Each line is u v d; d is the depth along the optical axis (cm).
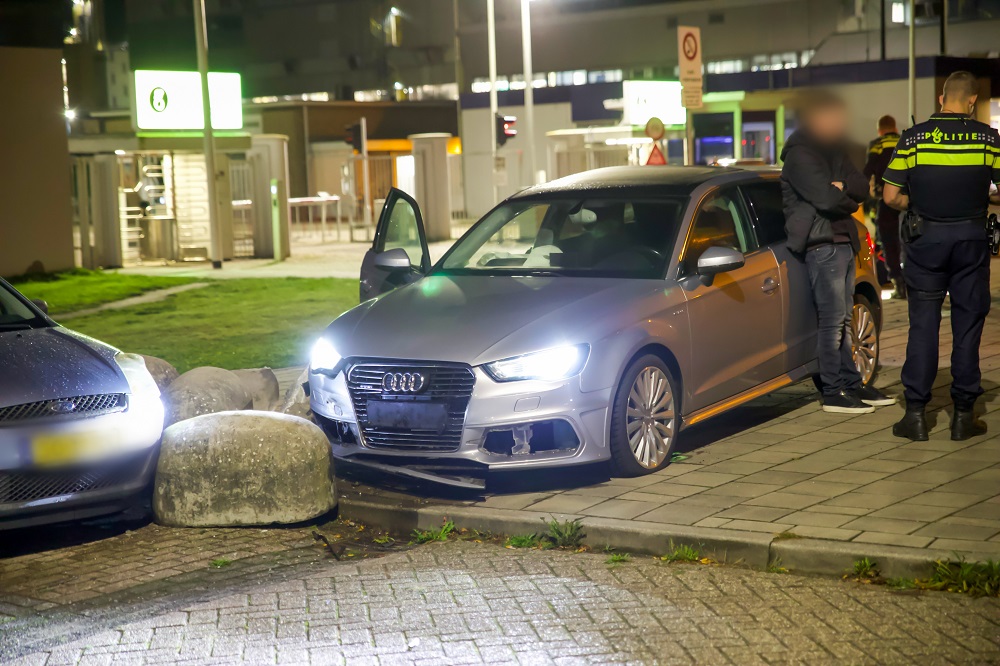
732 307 744
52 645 474
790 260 800
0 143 2262
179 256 2644
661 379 687
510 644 455
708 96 3544
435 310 704
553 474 693
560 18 6506
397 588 529
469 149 4897
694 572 533
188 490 641
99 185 2495
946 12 4844
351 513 657
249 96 7969
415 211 820
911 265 708
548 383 642
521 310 682
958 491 607
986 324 1153
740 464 689
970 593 484
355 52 7469
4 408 592
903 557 509
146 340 1388
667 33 6184
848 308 802
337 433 702
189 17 8094
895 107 4109
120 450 614
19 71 2291
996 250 701
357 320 718
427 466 659
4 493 585
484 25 6862
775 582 515
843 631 454
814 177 763
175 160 2634
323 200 3309
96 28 8094
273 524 645
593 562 556
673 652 441
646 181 783
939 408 799
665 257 724
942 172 683
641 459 677
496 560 566
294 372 1130
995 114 4203
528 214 791
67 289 2048
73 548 613
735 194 789
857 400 807
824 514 577
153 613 508
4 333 669
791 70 4503
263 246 2719
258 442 644
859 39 5572
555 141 3086
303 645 462
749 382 763
